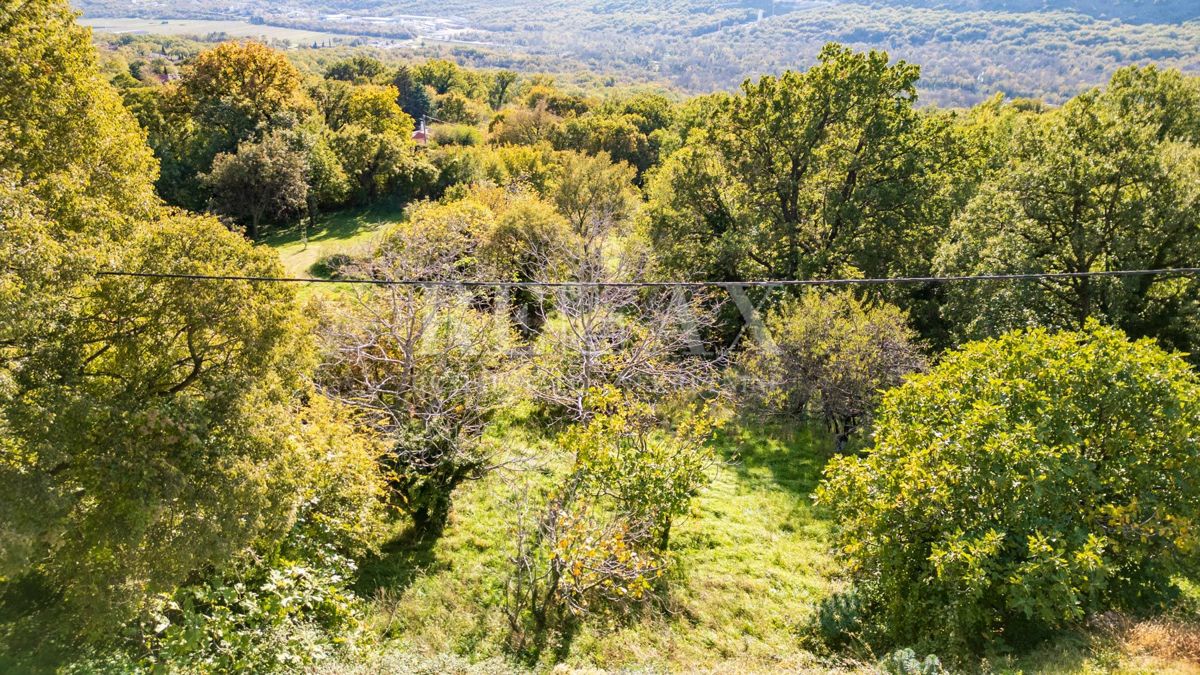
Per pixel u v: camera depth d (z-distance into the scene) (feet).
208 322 33.12
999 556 30.45
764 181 85.66
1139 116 73.72
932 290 83.05
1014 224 68.44
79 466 29.68
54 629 30.91
